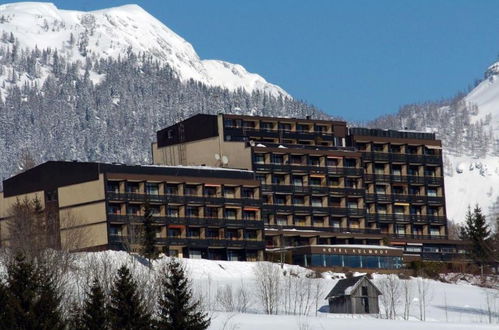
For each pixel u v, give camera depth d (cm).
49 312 12294
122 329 13575
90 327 13325
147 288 16212
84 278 16250
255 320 17438
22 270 12462
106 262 17412
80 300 14850
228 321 17100
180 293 14675
